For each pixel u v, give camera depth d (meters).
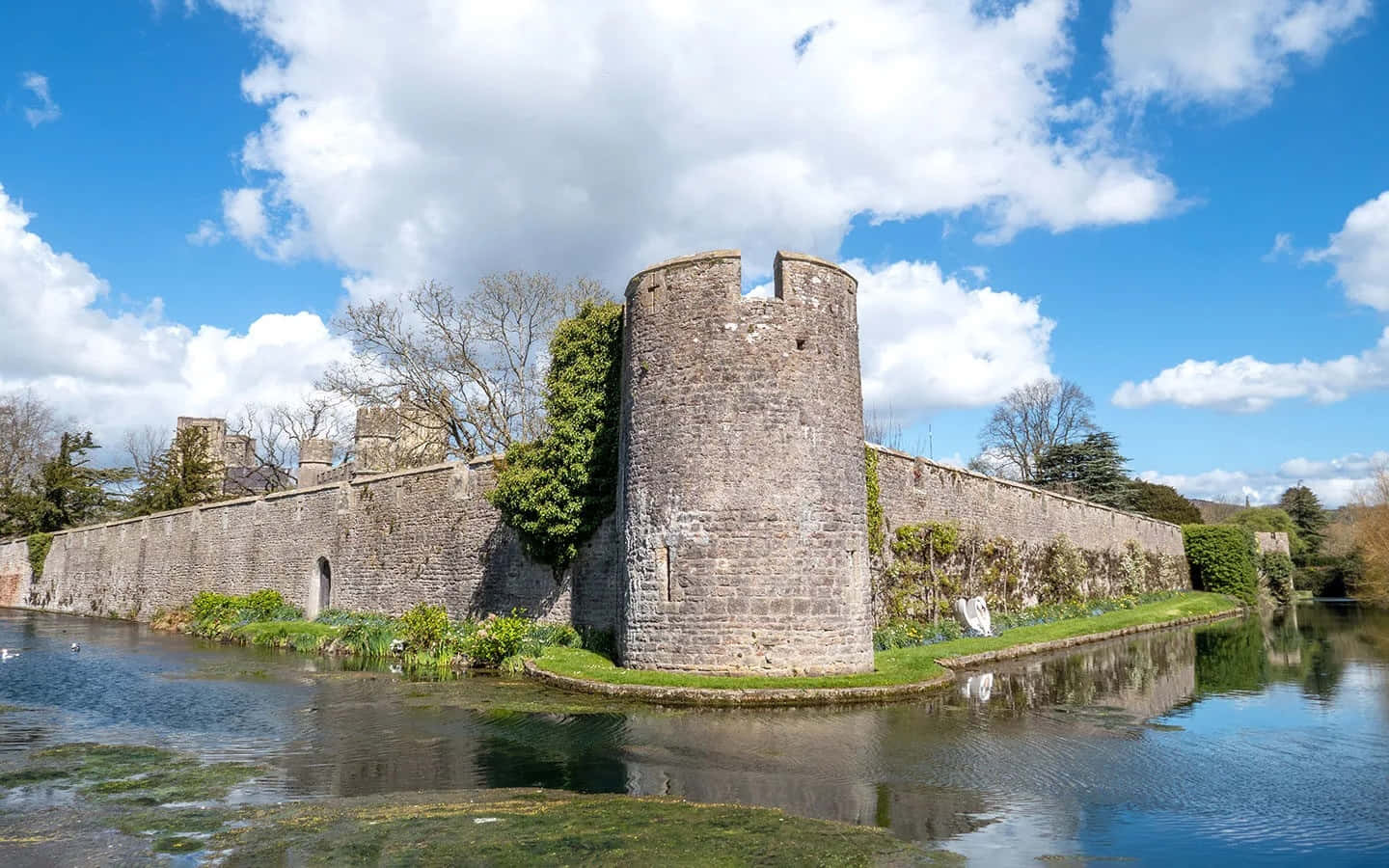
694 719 12.64
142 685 16.94
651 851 7.00
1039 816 8.05
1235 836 7.51
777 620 15.12
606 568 19.56
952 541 24.80
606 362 19.78
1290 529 68.31
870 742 11.16
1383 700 15.09
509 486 20.69
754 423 15.65
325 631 25.33
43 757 10.61
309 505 31.25
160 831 7.62
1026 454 61.66
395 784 9.24
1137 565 41.19
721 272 16.20
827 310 16.56
